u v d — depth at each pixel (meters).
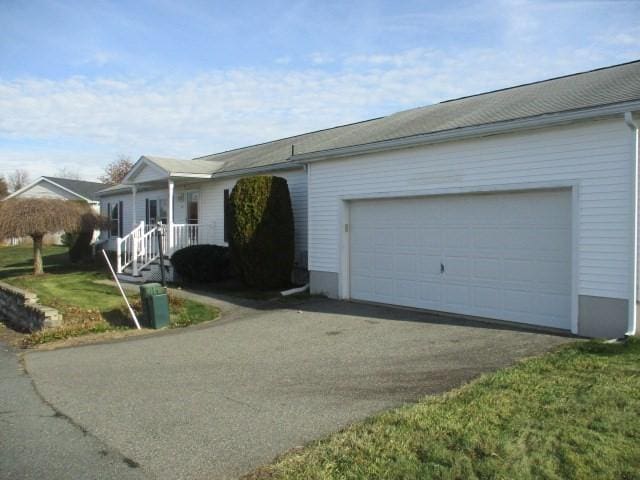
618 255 7.86
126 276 17.33
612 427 4.57
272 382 6.43
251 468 4.15
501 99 11.95
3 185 58.50
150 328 10.48
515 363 6.69
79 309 11.94
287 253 13.94
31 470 4.26
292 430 4.87
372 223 12.00
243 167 16.52
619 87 8.92
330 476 3.95
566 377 5.94
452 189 10.07
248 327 10.02
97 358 8.16
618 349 7.04
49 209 19.12
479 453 4.21
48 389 6.53
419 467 4.03
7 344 10.44
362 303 12.03
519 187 9.03
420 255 10.96
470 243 10.02
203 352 8.23
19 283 17.23
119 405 5.79
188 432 4.93
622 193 7.81
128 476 4.11
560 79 12.48
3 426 5.26
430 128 10.61
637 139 7.66
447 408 5.12
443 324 9.45
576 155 8.30
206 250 15.88
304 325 9.94
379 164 11.54
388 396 5.69
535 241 9.02
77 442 4.80
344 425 4.92
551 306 8.82
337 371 6.78
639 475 3.83
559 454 4.15
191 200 20.09
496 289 9.62
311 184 13.34
